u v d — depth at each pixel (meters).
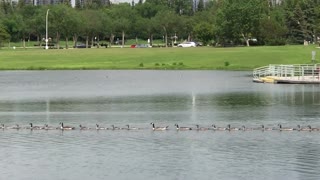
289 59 154.12
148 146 53.19
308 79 107.94
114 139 56.41
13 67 154.50
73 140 56.22
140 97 89.31
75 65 156.50
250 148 52.00
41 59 169.75
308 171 45.00
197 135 57.91
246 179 43.25
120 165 46.91
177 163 47.31
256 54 165.38
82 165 47.03
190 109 75.38
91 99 87.56
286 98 85.56
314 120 65.88
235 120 66.25
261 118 67.56
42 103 83.44
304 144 53.38
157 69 148.62
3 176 44.38
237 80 117.25
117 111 74.44
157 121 66.06
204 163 47.28
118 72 141.88
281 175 44.09
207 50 183.00
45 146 53.66
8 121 67.38
